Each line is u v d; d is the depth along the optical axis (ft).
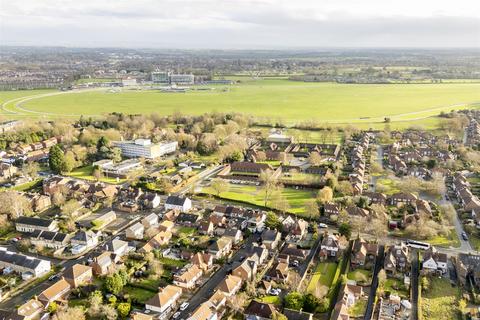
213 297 536.01
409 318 513.45
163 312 522.88
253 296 559.38
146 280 595.06
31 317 509.35
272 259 655.35
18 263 616.80
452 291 572.10
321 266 636.48
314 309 522.06
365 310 529.86
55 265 638.53
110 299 540.52
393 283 592.60
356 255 637.71
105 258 628.28
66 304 532.32
